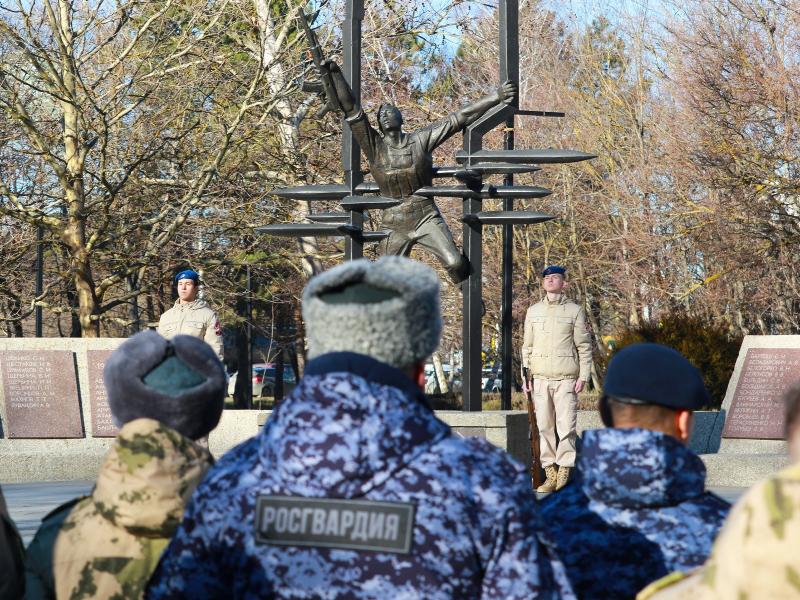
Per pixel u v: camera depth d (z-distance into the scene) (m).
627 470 2.70
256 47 24.12
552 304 12.03
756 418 13.66
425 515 2.08
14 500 11.20
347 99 12.77
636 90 32.78
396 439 2.12
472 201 13.04
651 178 30.17
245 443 2.38
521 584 2.10
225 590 2.21
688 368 2.77
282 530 2.11
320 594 2.08
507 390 13.88
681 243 30.30
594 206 33.56
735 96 24.70
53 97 21.25
